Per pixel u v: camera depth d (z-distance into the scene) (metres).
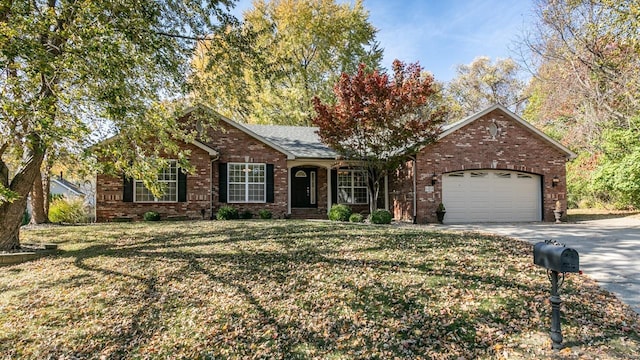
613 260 7.42
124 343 4.91
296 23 28.36
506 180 16.25
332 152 17.27
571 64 20.72
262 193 16.23
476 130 15.86
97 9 6.68
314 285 6.14
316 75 29.67
